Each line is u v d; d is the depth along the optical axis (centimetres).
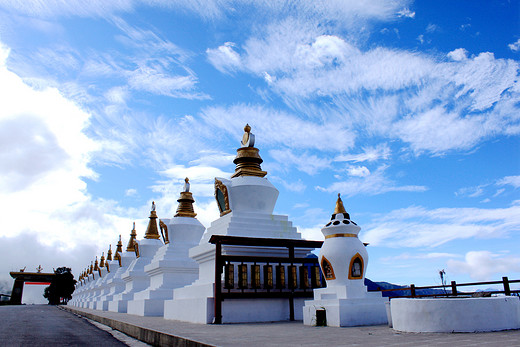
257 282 1623
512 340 791
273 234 1850
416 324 1019
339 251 1362
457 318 980
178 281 2452
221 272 1566
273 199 2030
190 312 1712
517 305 1033
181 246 2542
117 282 3891
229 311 1573
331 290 1384
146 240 3244
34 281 10481
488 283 1346
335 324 1270
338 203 1461
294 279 1678
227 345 823
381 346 765
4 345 1185
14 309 4825
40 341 1301
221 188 2003
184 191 2741
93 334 1588
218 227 1925
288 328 1239
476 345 734
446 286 1461
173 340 1048
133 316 2294
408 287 1575
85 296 5997
